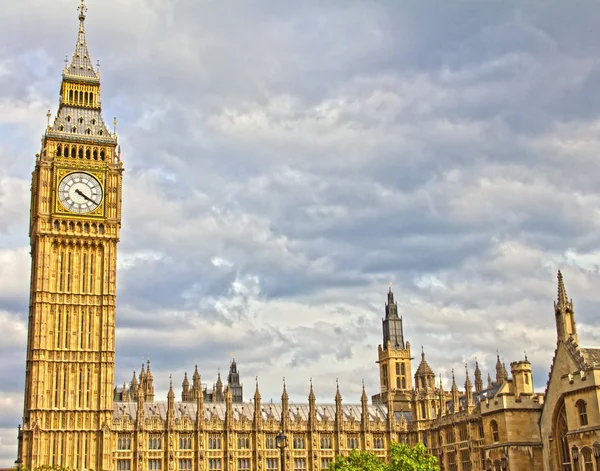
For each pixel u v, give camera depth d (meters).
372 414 166.62
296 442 152.00
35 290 137.62
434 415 158.00
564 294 105.75
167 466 140.00
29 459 129.12
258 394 150.38
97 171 147.12
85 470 131.25
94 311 140.25
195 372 181.62
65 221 142.50
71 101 151.25
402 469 108.69
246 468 146.25
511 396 110.94
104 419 134.62
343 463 114.75
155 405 149.62
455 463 143.38
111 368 137.75
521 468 107.94
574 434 97.69
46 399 132.88
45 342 135.25
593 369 94.94
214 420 145.88
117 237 145.12
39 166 144.50
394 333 182.00
